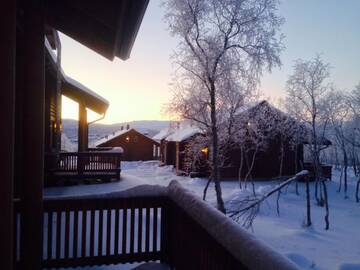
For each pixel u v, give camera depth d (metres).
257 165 24.19
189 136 23.78
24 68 2.88
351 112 22.92
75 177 11.80
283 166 24.06
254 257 1.52
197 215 2.38
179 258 3.03
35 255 2.87
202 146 15.53
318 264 7.85
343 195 20.62
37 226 2.89
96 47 4.19
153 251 3.50
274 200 16.31
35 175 2.88
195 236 2.53
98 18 3.23
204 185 20.27
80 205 3.34
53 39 10.41
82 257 3.36
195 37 13.10
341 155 30.34
